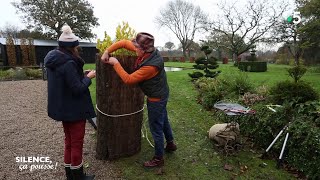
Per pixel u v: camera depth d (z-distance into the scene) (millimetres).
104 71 3221
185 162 3502
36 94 8398
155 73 2889
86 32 35594
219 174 3234
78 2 34750
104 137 3426
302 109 3785
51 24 32688
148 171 3230
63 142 4109
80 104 2713
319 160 3127
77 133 2791
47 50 26281
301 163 3303
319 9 15711
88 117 2816
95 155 3623
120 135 3457
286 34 25625
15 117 5477
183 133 4602
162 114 3135
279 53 32562
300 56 24484
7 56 20828
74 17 34719
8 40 20719
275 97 4395
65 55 2576
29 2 33156
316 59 24203
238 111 3619
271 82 10141
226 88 6773
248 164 3504
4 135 4363
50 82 2627
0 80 12617
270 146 3666
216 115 5633
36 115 5676
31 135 4395
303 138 3385
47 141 4137
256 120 4242
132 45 2990
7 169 3195
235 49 31672
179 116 5691
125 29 3432
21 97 7816
